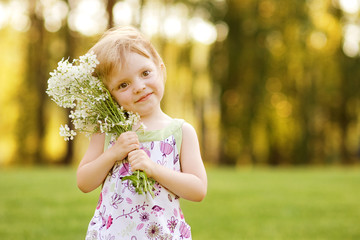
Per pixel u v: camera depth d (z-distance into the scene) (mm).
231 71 16859
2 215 5254
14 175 10469
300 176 10859
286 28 16453
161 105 17672
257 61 16453
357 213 5738
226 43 16812
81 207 5906
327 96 18047
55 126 19453
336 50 17859
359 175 11109
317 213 5727
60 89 2141
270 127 16844
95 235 2117
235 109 17219
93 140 2281
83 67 2107
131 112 2139
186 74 17625
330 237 4383
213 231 4605
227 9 16906
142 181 2020
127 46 2137
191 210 5879
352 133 20234
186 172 2186
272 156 18062
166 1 17047
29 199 6570
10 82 18891
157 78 2178
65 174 10898
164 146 2176
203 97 18172
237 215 5523
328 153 19641
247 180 9859
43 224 4746
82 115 2154
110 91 2188
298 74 17094
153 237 2041
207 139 19406
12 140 19047
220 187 8445
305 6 16562
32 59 18203
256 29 16281
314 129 18312
